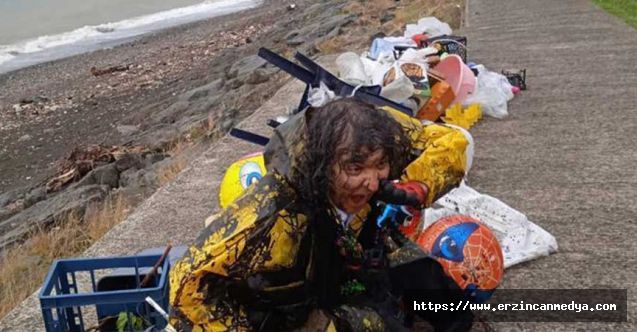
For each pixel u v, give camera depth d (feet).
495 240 10.53
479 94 20.42
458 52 21.42
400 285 8.92
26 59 92.94
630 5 39.96
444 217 11.14
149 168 28.48
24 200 31.89
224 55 69.15
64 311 9.55
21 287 17.72
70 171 33.17
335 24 63.31
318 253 7.38
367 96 13.78
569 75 25.29
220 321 7.31
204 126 34.96
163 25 117.39
